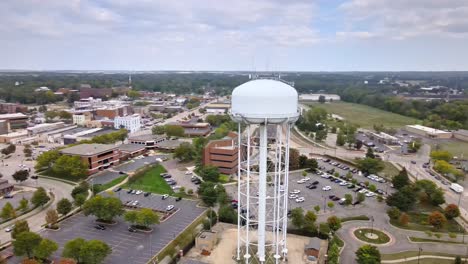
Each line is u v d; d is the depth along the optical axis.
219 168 130.88
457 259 66.06
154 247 74.62
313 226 79.00
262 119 59.66
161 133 194.62
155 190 112.12
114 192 109.69
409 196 95.06
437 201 96.69
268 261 66.94
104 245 66.19
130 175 126.81
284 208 67.31
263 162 63.00
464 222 88.25
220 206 94.38
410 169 135.88
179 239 77.88
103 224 85.94
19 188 113.00
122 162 145.38
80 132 193.75
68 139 176.25
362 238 79.12
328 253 68.56
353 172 132.12
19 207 91.38
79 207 96.25
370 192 108.50
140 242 76.88
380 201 101.62
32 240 67.00
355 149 171.25
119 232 81.88
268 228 82.19
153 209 96.50
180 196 105.81
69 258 63.88
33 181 120.12
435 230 83.44
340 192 110.31
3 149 157.88
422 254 72.00
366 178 125.06
